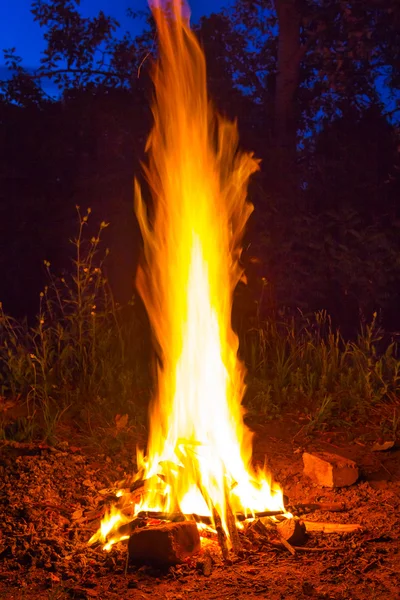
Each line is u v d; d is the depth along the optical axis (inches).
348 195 428.5
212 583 139.7
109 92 459.5
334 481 183.5
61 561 147.0
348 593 134.9
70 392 234.7
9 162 447.5
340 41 426.3
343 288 414.0
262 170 437.1
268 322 283.6
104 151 447.5
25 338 265.1
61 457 193.6
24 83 465.1
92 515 165.3
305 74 474.3
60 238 444.1
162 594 136.1
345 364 255.8
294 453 203.6
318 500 177.9
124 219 428.1
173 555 145.2
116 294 422.6
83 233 441.1
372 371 244.7
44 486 178.5
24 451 197.2
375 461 198.7
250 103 465.7
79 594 135.1
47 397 225.5
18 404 234.1
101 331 263.6
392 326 422.0
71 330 264.4
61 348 273.9
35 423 213.6
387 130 441.4
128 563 146.3
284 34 451.2
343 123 443.5
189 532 148.7
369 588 136.6
